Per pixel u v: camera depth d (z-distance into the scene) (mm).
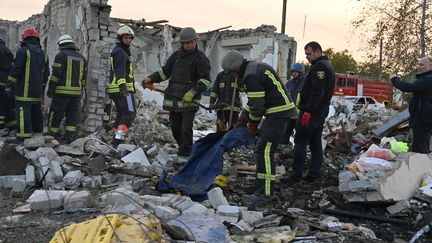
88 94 9133
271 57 18516
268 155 5141
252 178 6375
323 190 5648
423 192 5352
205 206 4773
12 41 16969
